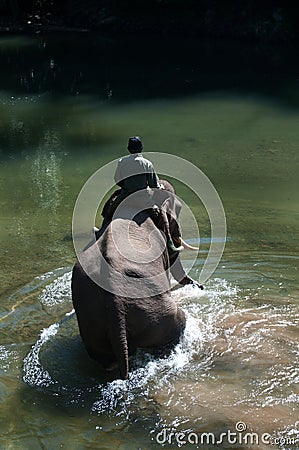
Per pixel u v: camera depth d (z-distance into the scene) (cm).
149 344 742
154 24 3566
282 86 2361
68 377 747
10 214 1307
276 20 3177
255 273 990
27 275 1010
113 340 696
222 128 1911
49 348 805
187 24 3469
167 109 2142
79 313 725
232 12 3362
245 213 1269
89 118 2084
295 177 1488
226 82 2448
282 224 1203
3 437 656
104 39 3450
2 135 1942
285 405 688
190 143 1778
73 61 2934
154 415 679
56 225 1236
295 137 1805
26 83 2586
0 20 3988
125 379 695
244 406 688
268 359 764
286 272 993
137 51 3103
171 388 716
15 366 771
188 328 819
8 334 841
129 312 702
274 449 626
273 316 859
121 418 677
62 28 3784
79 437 653
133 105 2206
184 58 2900
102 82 2544
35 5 4088
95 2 3903
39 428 667
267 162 1600
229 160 1627
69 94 2398
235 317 855
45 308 903
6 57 3089
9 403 706
